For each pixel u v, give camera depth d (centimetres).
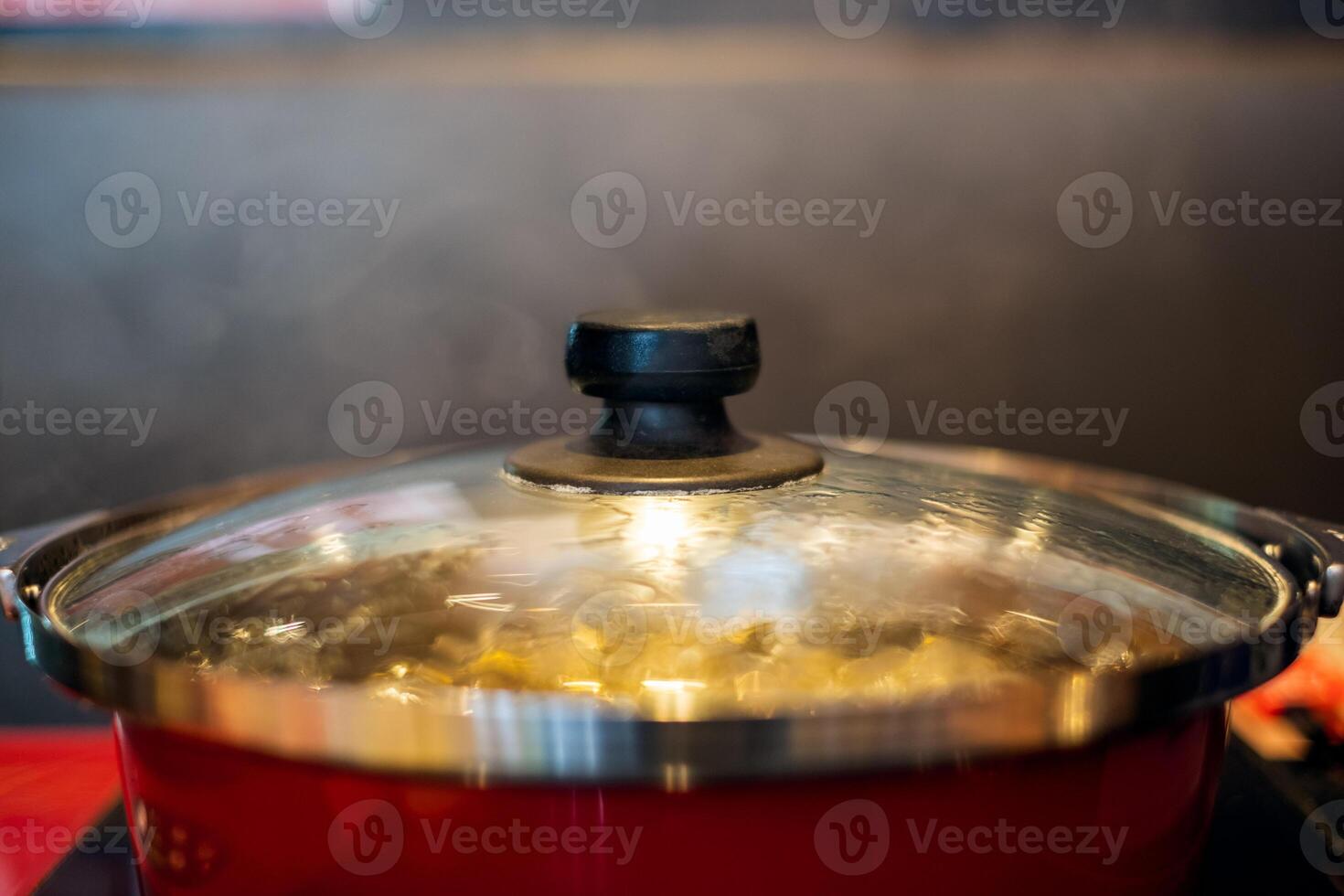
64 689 47
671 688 44
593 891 44
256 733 44
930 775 44
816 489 51
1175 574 49
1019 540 49
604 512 49
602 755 42
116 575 51
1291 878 54
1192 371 77
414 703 44
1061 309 76
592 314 52
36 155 75
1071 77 74
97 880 56
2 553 52
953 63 75
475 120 75
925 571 47
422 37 76
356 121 75
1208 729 48
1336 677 66
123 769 49
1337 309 76
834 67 75
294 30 75
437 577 47
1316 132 74
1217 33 75
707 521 49
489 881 44
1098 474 65
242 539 50
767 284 76
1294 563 54
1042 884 45
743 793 44
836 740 42
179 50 76
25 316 76
